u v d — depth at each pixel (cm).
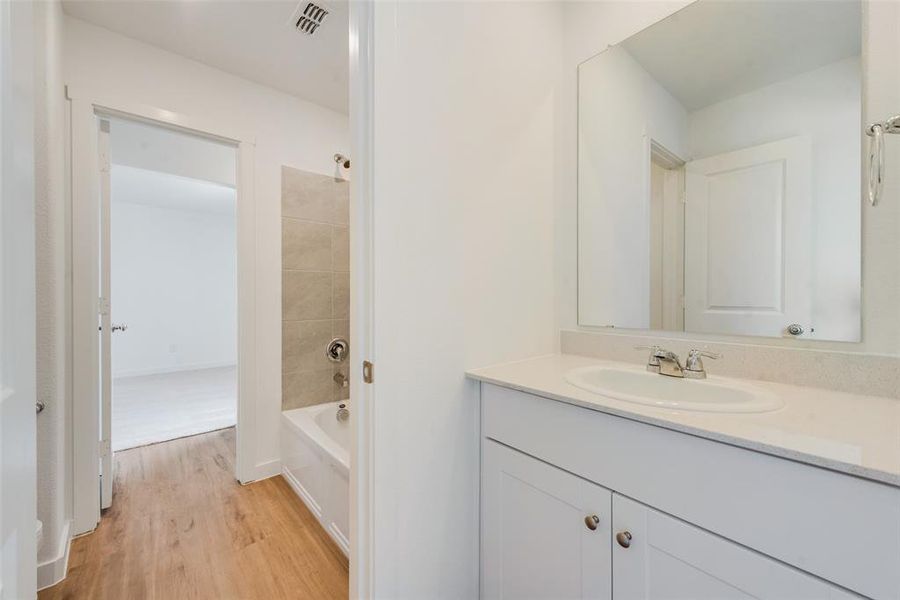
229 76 204
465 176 118
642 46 133
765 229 109
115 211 500
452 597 113
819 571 59
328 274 242
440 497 110
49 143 133
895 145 89
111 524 170
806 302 102
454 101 114
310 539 161
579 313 150
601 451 87
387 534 98
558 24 153
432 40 108
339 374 244
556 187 152
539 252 144
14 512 52
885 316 90
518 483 106
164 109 183
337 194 246
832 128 98
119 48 172
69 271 160
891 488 53
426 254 107
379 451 97
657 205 130
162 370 535
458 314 116
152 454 248
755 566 65
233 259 602
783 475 62
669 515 76
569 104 153
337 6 158
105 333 183
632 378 118
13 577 52
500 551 112
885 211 90
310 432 188
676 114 126
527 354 139
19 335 55
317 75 206
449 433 113
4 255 50
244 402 208
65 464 158
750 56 112
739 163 113
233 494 197
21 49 56
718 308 117
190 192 451
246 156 209
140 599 129
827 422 73
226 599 130
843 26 97
